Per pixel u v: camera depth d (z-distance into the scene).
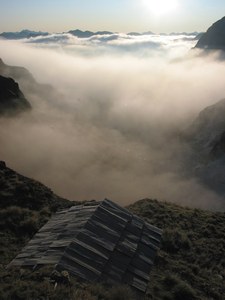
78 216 17.41
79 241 14.78
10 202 22.97
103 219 17.06
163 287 14.91
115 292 12.29
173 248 19.53
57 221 17.83
